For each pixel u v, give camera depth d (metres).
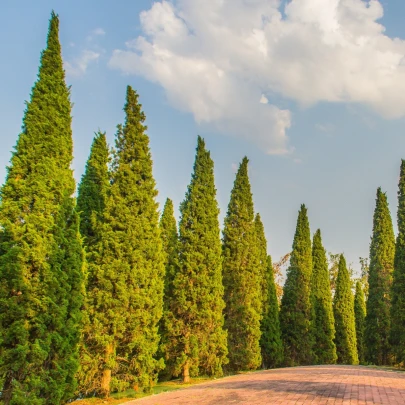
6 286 11.77
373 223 33.28
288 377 17.42
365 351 32.78
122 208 16.44
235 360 25.03
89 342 15.00
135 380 15.54
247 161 28.88
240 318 25.98
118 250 15.82
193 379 20.58
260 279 29.05
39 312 12.09
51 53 14.14
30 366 11.40
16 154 13.02
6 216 12.44
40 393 11.62
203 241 21.67
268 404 10.54
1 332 11.29
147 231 16.75
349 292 41.62
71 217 13.82
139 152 17.36
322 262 39.34
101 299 15.20
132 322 15.58
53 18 14.45
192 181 22.78
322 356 36.09
